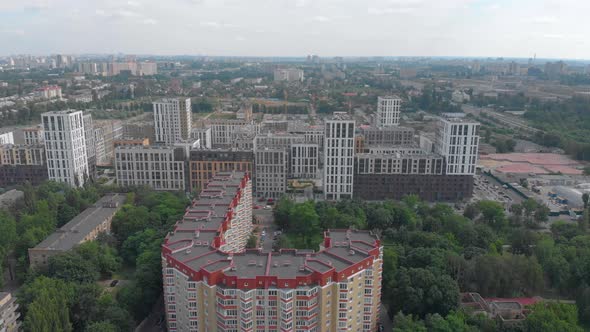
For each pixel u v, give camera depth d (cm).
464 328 18400
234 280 17562
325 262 18838
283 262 19062
